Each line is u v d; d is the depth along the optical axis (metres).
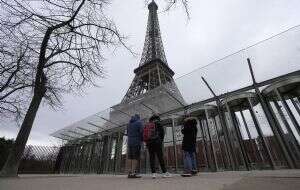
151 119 6.26
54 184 3.89
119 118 14.29
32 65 8.55
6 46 6.97
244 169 8.35
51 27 7.26
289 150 7.45
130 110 13.51
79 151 18.64
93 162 16.31
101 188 3.11
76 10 6.93
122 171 13.59
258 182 2.85
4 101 10.62
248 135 9.81
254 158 9.23
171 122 12.53
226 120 9.43
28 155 21.03
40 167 21.03
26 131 8.38
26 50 7.53
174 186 3.16
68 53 8.47
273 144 8.32
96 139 17.08
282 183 2.56
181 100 10.84
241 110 10.29
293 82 7.81
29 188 3.19
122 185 3.53
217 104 9.79
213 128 10.80
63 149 20.94
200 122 11.69
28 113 8.59
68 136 19.20
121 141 14.76
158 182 3.99
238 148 8.91
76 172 17.48
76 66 8.75
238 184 2.82
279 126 7.92
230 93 9.44
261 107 8.76
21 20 5.66
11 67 8.38
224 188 2.54
